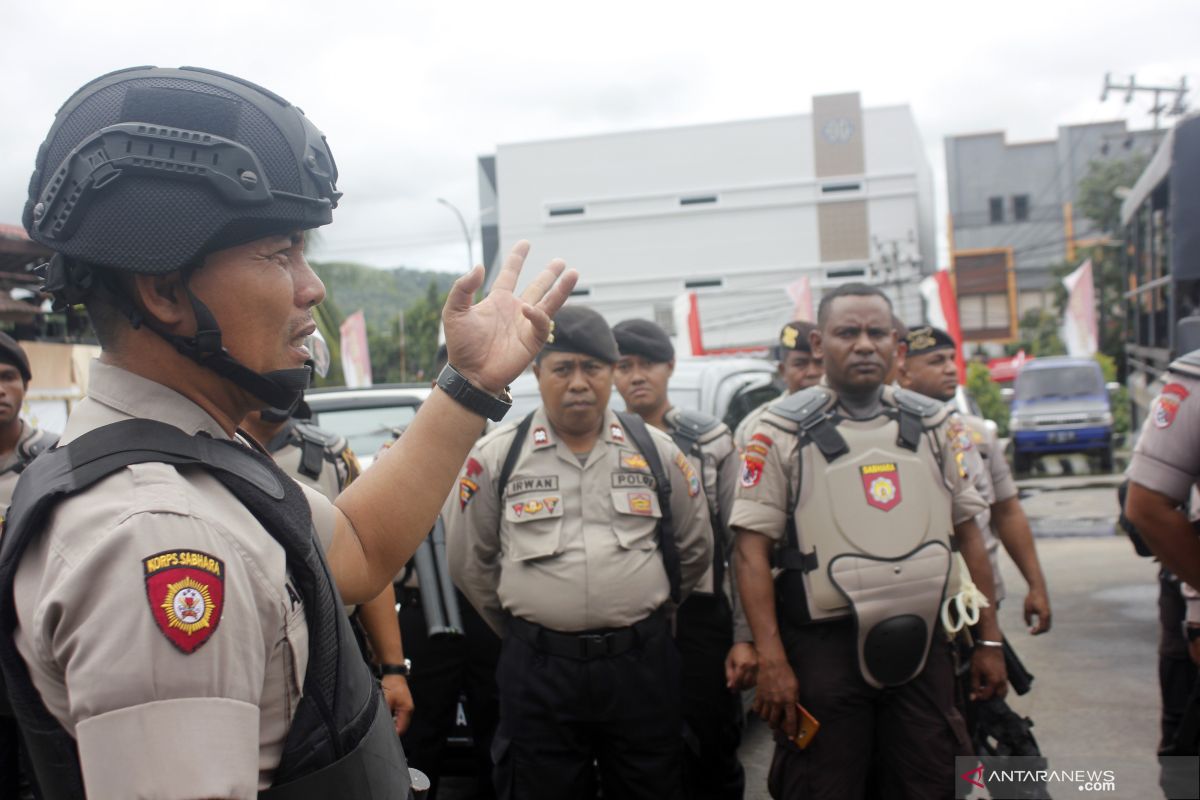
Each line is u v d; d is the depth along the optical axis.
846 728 2.64
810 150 39.81
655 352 3.88
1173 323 6.14
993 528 3.98
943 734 2.65
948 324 12.63
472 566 2.95
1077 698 4.59
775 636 2.68
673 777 2.83
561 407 2.86
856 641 2.59
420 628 3.38
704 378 5.22
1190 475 2.23
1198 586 2.27
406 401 4.98
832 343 2.75
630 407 3.94
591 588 2.73
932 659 2.69
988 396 19.44
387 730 1.08
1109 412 14.70
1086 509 10.67
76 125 0.97
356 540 1.22
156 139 0.94
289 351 1.05
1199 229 6.05
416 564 3.34
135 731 0.80
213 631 0.85
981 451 3.68
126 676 0.81
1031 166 38.84
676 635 3.45
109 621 0.82
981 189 39.19
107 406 0.98
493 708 3.49
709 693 3.45
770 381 6.14
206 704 0.83
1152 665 5.08
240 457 1.00
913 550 2.62
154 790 0.79
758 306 40.31
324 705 0.98
